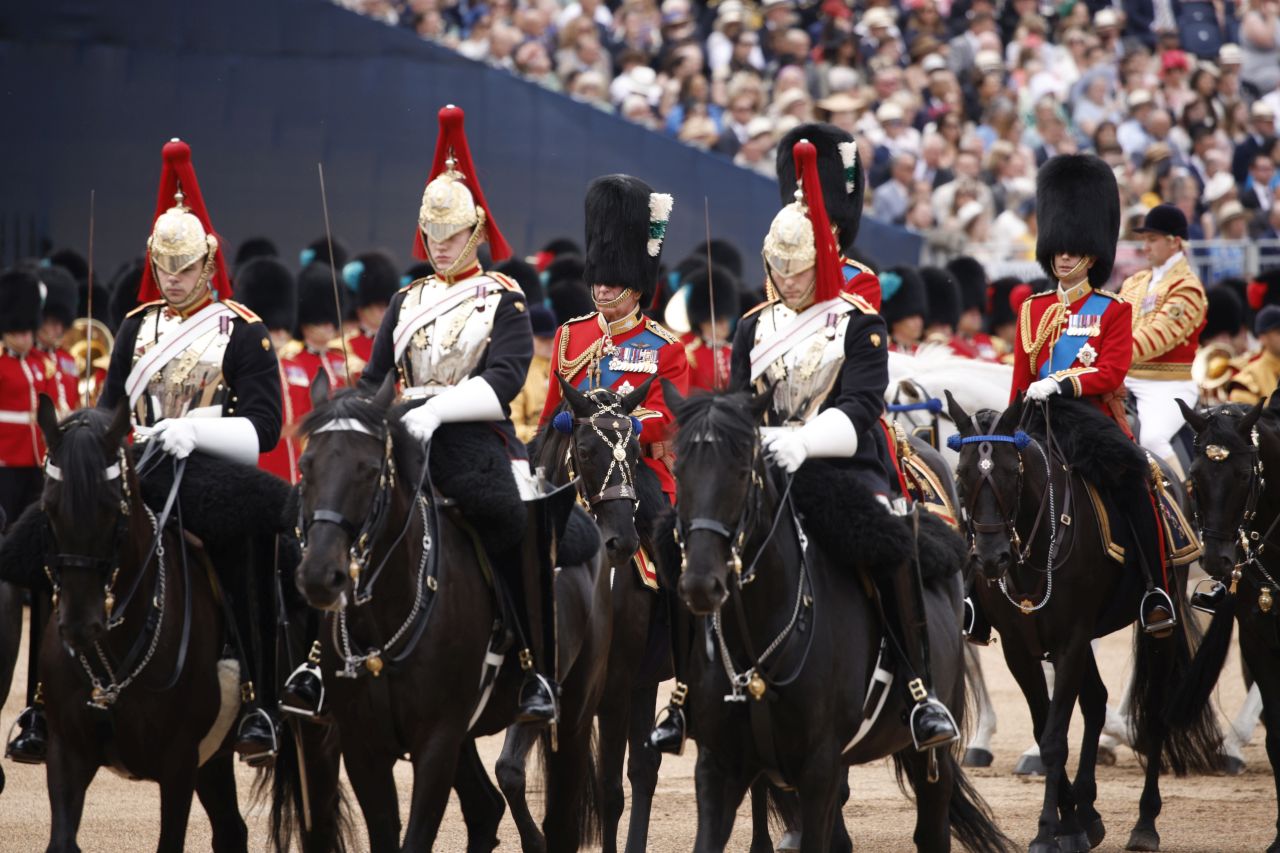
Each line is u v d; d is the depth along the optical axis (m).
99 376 62.53
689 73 89.88
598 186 35.78
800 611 26.34
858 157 34.72
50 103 75.25
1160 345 46.62
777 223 28.50
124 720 27.69
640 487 33.50
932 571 29.38
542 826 32.47
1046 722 37.31
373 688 26.58
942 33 97.56
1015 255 80.75
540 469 31.16
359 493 24.95
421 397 29.64
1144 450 38.91
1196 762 39.62
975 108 94.12
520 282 67.38
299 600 29.73
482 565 28.33
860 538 26.83
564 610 30.20
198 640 28.41
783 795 32.72
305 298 63.47
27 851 35.91
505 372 29.27
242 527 28.66
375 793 27.20
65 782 27.62
